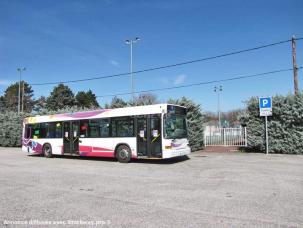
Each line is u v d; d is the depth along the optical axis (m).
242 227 6.12
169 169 14.32
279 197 8.45
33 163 17.97
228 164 15.39
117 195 9.11
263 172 12.70
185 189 9.74
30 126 22.73
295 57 22.62
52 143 21.05
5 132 33.38
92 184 10.91
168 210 7.42
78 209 7.68
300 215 6.84
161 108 15.90
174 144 16.11
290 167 13.99
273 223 6.33
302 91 19.28
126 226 6.34
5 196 9.21
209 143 25.44
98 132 18.44
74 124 19.83
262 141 20.14
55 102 76.50
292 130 19.23
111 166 15.91
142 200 8.45
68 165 16.75
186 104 22.73
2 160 19.83
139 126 16.69
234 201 8.12
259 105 19.25
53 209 7.72
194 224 6.36
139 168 14.91
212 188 9.79
